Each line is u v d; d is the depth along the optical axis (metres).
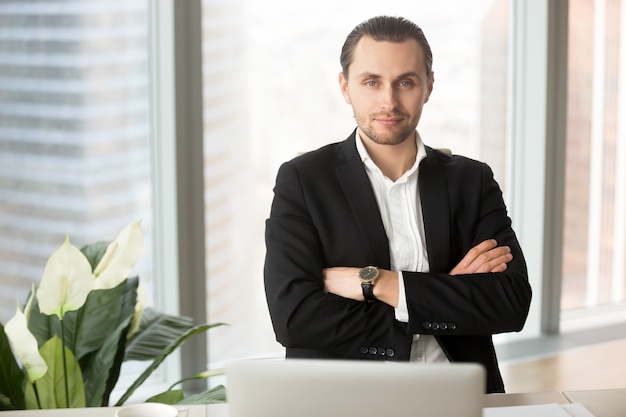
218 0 4.29
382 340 2.42
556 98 5.16
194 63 4.15
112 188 4.12
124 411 1.81
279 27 4.48
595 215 5.52
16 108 3.90
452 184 2.61
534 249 5.26
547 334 5.35
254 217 4.53
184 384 4.26
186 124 4.16
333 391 1.51
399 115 2.47
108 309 2.87
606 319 5.62
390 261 2.53
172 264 4.23
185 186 4.18
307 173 2.58
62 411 2.02
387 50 2.44
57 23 3.93
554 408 2.03
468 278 2.47
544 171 5.16
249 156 4.48
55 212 4.02
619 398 2.11
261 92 4.48
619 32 5.45
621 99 5.50
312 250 2.51
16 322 2.33
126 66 4.09
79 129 4.03
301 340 2.46
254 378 1.53
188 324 3.07
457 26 4.96
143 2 4.09
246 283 4.55
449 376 1.49
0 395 2.55
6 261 3.95
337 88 4.67
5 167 3.90
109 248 2.41
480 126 5.11
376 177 2.57
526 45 5.14
